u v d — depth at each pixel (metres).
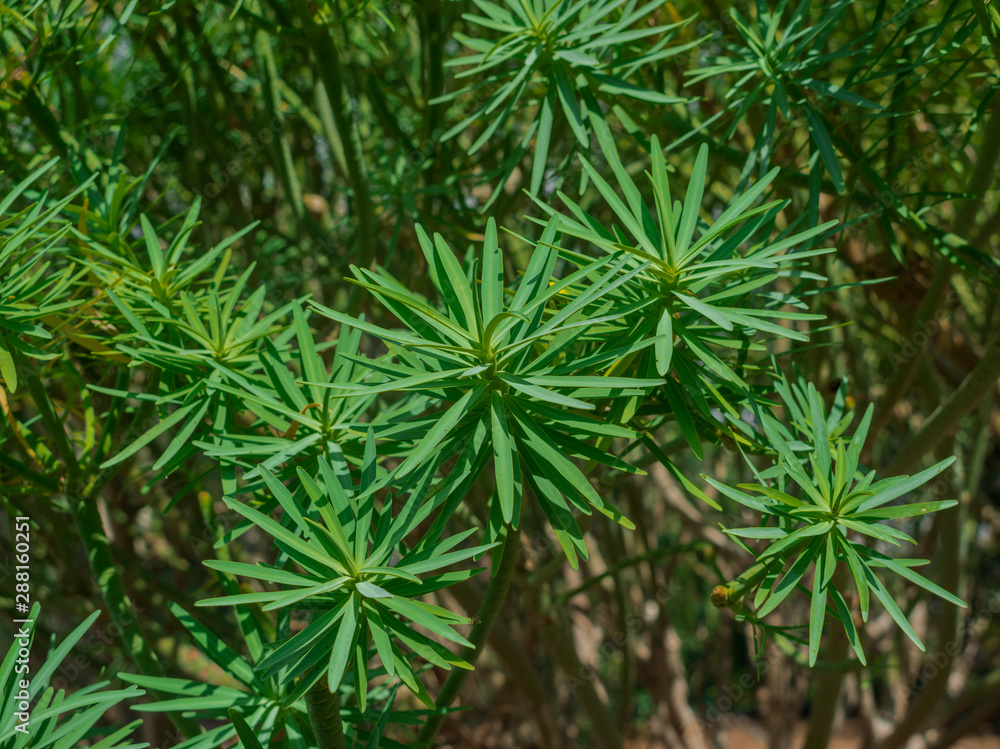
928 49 0.60
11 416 0.62
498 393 0.44
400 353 0.49
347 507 0.45
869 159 0.72
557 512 0.45
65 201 0.50
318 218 1.14
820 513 0.46
